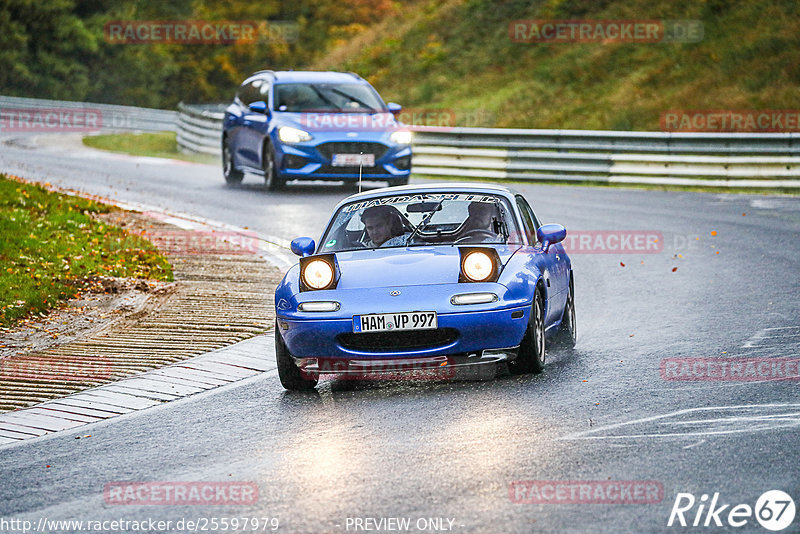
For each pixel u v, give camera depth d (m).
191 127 61.81
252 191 41.44
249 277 25.75
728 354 17.20
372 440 13.00
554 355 17.88
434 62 81.00
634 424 13.17
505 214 17.78
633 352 17.75
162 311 22.19
